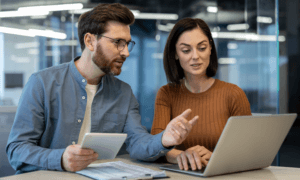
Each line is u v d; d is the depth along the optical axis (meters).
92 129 1.35
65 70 1.36
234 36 9.45
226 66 9.41
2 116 3.51
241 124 0.90
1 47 5.78
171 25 10.69
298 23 2.66
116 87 1.46
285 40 2.72
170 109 1.62
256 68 7.54
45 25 6.00
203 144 1.49
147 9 10.73
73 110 1.32
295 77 2.70
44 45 6.00
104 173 0.95
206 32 1.45
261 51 3.29
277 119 1.02
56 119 1.29
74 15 6.26
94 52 1.29
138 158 1.27
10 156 1.17
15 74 5.80
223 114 1.51
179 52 1.46
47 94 1.28
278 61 2.75
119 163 1.14
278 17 2.73
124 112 1.44
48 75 1.32
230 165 0.99
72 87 1.34
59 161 1.03
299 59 2.67
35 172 1.03
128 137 1.39
